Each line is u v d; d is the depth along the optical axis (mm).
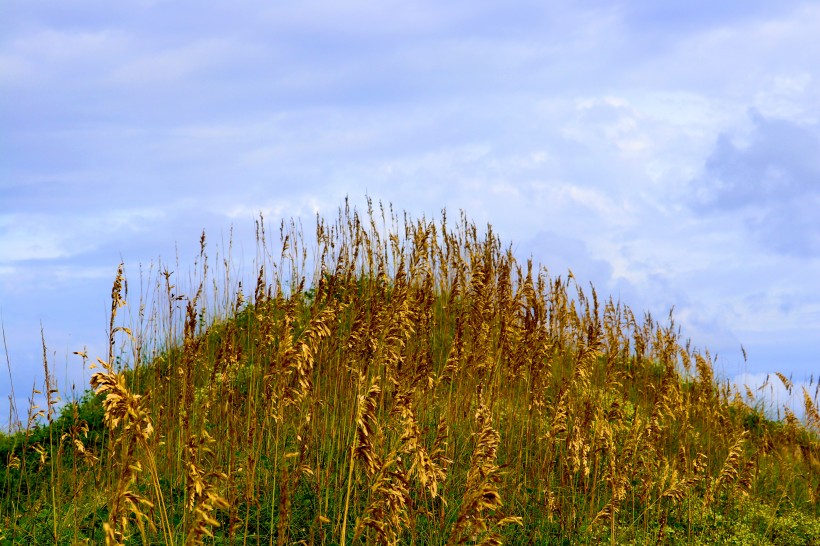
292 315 7152
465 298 9172
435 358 9883
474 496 4988
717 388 12516
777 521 10016
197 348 8906
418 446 5355
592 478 9172
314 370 8734
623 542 8281
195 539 4512
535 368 8930
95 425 10375
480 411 7207
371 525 5000
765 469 11750
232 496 6629
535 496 8328
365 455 5086
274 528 6863
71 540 6789
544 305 9438
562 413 8344
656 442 9633
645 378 11430
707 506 9602
